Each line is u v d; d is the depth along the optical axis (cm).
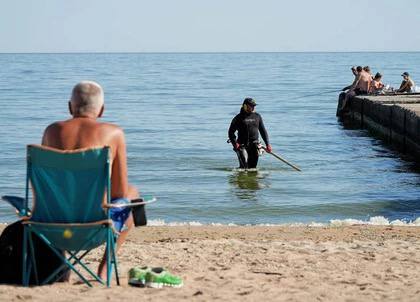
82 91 700
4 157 2512
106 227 654
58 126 690
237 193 1817
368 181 1988
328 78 10006
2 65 18725
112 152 682
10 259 699
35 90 7250
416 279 783
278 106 5056
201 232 1197
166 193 1825
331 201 1700
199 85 8238
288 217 1541
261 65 18200
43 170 654
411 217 1520
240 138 2069
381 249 987
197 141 2995
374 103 3130
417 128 2334
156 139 3089
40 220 664
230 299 658
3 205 1661
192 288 705
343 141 2989
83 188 654
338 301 667
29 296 636
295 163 2314
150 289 687
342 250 978
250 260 897
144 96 6312
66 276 712
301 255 935
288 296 679
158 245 1021
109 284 689
